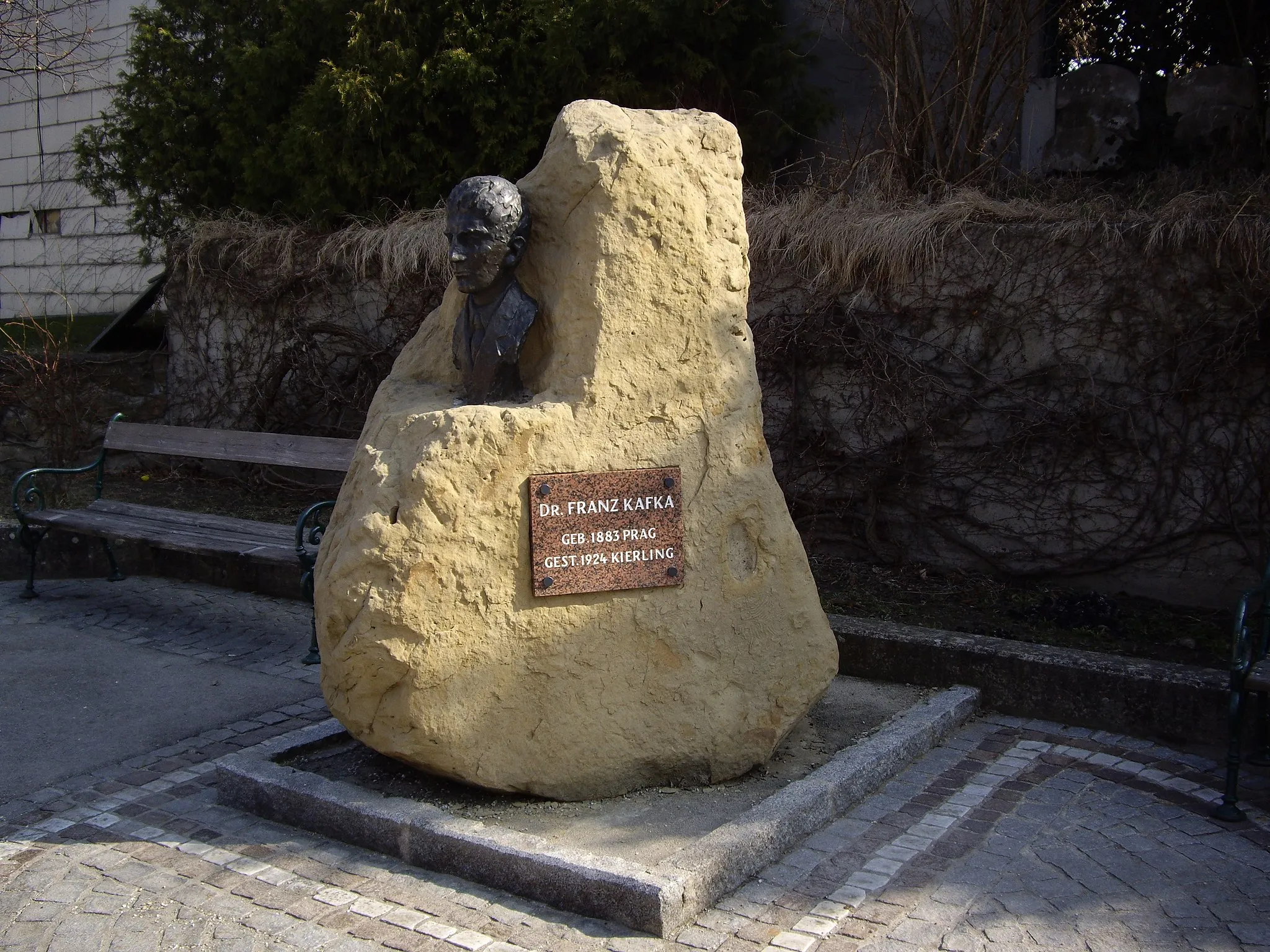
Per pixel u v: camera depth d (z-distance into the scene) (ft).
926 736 14.90
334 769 13.73
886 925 10.48
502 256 12.98
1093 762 14.49
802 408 22.74
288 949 10.11
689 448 13.41
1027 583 21.03
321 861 11.85
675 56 26.89
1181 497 19.53
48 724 16.08
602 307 12.98
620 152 13.14
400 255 27.22
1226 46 27.73
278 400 30.63
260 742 15.43
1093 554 20.38
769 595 13.79
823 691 14.11
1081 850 12.04
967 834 12.42
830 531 23.03
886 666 17.28
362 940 10.27
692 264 13.48
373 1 27.66
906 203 23.39
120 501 28.17
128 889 11.23
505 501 12.33
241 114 31.94
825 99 29.91
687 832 11.99
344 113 28.60
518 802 12.73
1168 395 19.38
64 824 12.84
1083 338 20.11
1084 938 10.27
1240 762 14.19
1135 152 27.37
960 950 10.05
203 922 10.59
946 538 21.75
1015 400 20.79
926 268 21.17
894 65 25.64
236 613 22.09
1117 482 20.07
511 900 10.98
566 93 27.96
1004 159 28.48
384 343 28.60
